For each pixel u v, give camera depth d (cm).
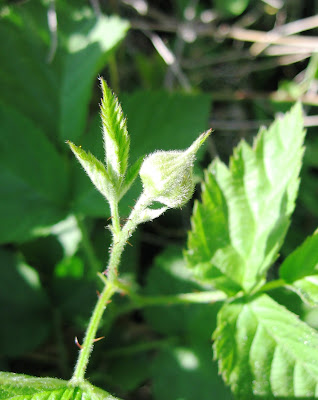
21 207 10
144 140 11
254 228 8
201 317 11
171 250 12
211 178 9
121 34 11
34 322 11
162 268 12
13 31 12
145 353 11
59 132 11
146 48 15
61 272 11
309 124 14
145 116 11
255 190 8
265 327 8
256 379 7
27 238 10
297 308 10
